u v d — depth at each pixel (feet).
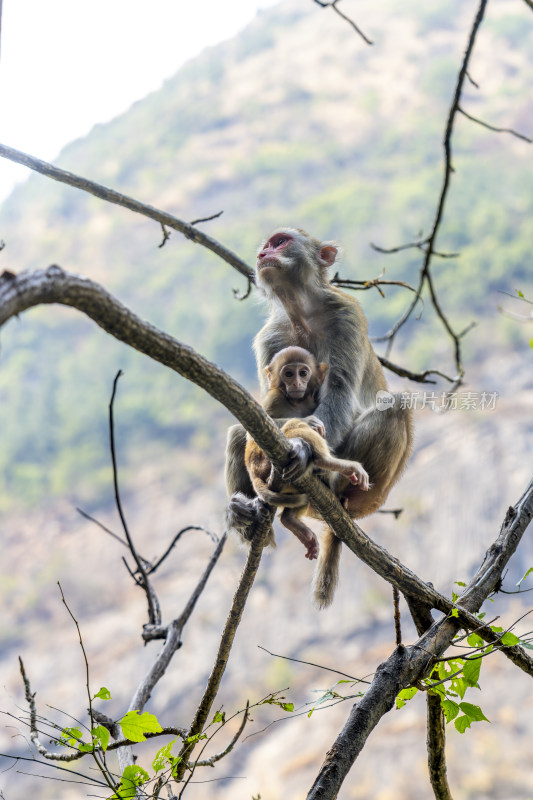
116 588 211.00
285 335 21.02
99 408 289.12
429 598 13.47
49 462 279.69
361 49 442.50
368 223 320.70
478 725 122.21
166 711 149.89
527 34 413.18
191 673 155.94
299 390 18.61
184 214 366.22
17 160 16.67
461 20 442.09
